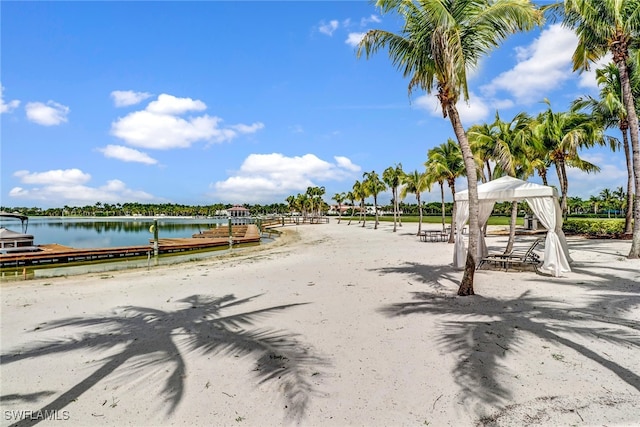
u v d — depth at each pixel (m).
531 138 16.53
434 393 3.72
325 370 4.35
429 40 7.84
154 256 23.95
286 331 5.90
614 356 4.47
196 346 5.31
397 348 4.99
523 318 6.12
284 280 10.86
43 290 10.37
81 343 5.57
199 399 3.75
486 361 4.42
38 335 6.04
